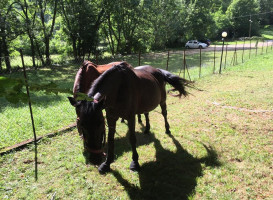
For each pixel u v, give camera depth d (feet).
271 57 54.29
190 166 12.28
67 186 10.85
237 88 27.96
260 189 10.50
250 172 11.71
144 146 14.40
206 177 11.37
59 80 35.55
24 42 63.57
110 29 67.36
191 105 22.11
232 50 77.20
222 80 32.42
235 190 10.45
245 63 47.24
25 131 15.92
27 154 13.41
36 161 12.71
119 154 13.53
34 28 49.24
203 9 107.04
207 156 13.15
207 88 28.58
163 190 10.47
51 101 23.30
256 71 38.06
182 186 10.74
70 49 68.54
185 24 101.96
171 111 20.62
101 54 64.49
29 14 58.23
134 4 63.21
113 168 12.17
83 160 12.81
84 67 13.12
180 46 107.34
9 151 13.43
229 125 17.28
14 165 12.36
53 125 17.16
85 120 8.14
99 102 8.34
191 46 98.37
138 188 10.71
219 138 15.25
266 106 21.26
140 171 11.89
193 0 112.37
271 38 143.23
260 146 14.17
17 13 52.34
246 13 144.56
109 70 10.05
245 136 15.55
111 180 11.26
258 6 167.12
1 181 11.01
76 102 8.69
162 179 11.25
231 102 22.53
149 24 80.28
